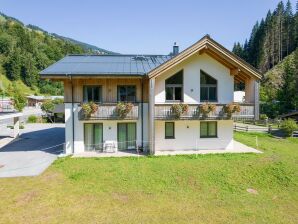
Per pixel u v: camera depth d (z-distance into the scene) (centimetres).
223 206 1377
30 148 2559
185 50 2122
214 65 2330
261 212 1325
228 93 2352
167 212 1298
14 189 1520
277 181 1725
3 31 18350
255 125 5444
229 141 2423
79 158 2117
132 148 2397
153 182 1652
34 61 16325
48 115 5884
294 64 9438
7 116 2861
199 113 2231
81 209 1309
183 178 1712
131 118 2255
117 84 2316
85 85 2309
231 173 1802
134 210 1312
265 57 12738
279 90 9106
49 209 1302
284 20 13362
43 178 1688
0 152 2392
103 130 2339
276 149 2600
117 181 1655
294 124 3781
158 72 2138
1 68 15162
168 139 2352
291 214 1315
